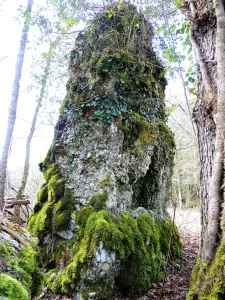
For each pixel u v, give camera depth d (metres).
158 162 5.83
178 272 5.32
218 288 2.17
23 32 5.83
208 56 2.97
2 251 1.70
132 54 5.77
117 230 4.35
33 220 5.49
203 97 3.00
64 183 5.25
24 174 7.52
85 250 4.19
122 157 5.04
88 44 5.84
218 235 2.49
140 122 5.36
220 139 2.59
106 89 5.13
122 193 5.07
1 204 4.09
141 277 4.40
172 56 5.26
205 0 3.03
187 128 10.55
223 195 2.50
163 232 5.73
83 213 4.67
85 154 5.12
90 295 3.96
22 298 1.44
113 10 5.99
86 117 5.27
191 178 13.89
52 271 4.64
